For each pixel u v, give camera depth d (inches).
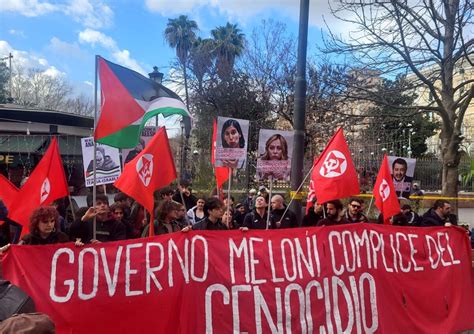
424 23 382.9
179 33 1667.1
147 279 169.6
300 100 293.1
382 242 212.5
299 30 292.4
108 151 315.9
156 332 168.2
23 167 568.1
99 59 197.5
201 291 176.4
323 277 195.9
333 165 239.5
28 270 156.7
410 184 313.9
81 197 506.3
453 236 231.5
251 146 1049.5
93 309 161.3
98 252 165.9
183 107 226.7
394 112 457.4
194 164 820.6
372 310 202.7
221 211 233.6
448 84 397.1
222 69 1234.6
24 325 79.2
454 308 223.9
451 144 399.5
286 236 194.7
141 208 282.5
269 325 183.0
